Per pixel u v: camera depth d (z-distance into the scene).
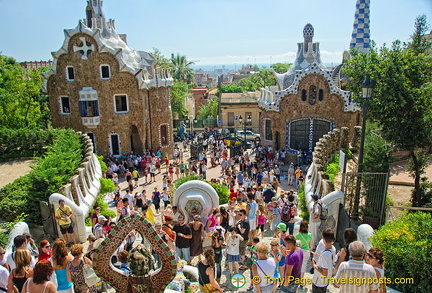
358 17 39.00
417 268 8.62
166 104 39.25
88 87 33.78
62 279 7.95
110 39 35.88
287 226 14.02
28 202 16.47
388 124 16.14
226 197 18.56
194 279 10.54
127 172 25.83
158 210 20.78
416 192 16.38
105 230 13.58
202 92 91.06
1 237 12.34
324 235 7.99
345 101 35.34
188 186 14.20
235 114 56.91
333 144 27.08
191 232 11.02
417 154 17.12
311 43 39.59
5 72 38.81
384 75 16.06
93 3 37.03
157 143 38.81
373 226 14.58
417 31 17.72
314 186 17.91
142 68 36.34
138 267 7.05
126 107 35.22
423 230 9.45
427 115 15.70
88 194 19.66
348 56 39.97
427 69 16.41
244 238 11.59
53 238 15.49
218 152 35.81
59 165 18.70
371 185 14.59
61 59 33.69
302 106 36.22
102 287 9.70
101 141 34.91
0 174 25.28
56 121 35.31
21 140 28.77
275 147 37.84
